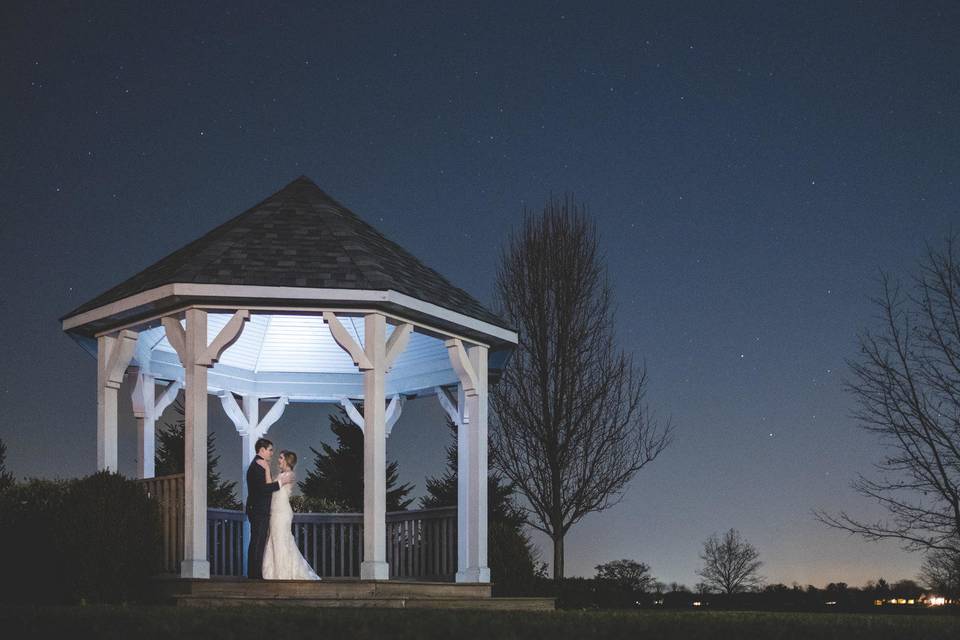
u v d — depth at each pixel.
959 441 21.42
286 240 14.04
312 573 13.68
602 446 25.66
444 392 16.70
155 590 12.38
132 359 15.11
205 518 12.50
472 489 14.77
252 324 16.78
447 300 14.43
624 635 7.82
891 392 22.03
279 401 17.72
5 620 8.10
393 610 10.39
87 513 12.18
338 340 13.00
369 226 16.11
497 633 7.56
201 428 12.63
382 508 12.87
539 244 26.95
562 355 25.97
